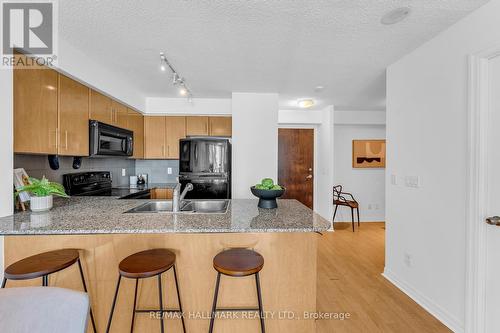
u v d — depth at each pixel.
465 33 1.57
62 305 0.70
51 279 1.47
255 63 2.33
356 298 2.08
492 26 1.40
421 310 1.90
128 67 2.42
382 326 1.73
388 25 1.67
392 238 2.34
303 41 1.90
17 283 1.46
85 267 1.49
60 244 1.47
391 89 2.34
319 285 2.30
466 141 1.55
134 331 1.50
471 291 1.51
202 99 3.56
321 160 4.52
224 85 2.95
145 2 1.44
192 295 1.51
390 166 2.35
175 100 3.51
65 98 1.97
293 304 1.52
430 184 1.86
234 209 1.83
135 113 3.29
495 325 1.42
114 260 1.49
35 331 0.68
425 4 1.45
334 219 4.76
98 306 1.49
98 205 1.92
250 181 3.22
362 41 1.89
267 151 3.24
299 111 4.47
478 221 1.48
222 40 1.89
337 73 2.57
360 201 4.83
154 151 3.57
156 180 3.89
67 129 1.99
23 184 1.68
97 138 2.31
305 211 1.76
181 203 2.09
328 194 4.18
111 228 1.29
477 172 1.48
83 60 2.11
